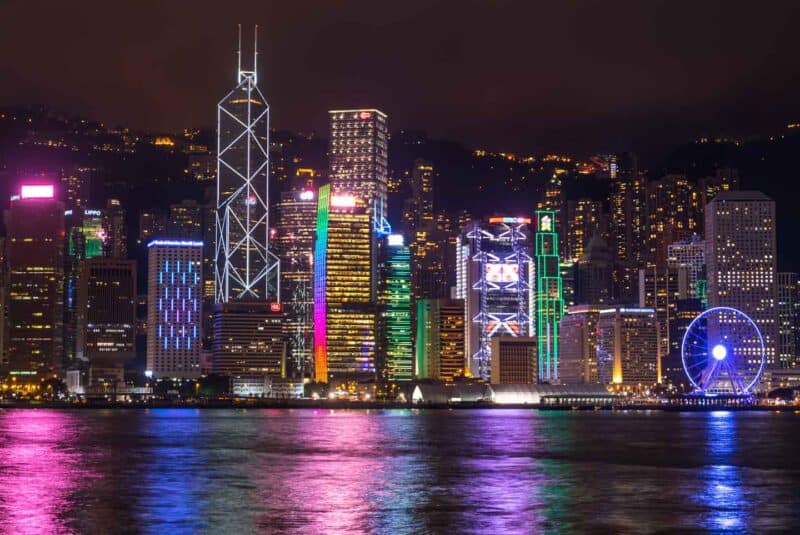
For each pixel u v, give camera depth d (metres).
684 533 172.88
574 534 171.38
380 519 185.62
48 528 176.38
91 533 171.75
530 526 178.88
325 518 186.62
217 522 182.12
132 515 190.12
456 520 184.50
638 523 181.88
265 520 184.12
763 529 176.62
